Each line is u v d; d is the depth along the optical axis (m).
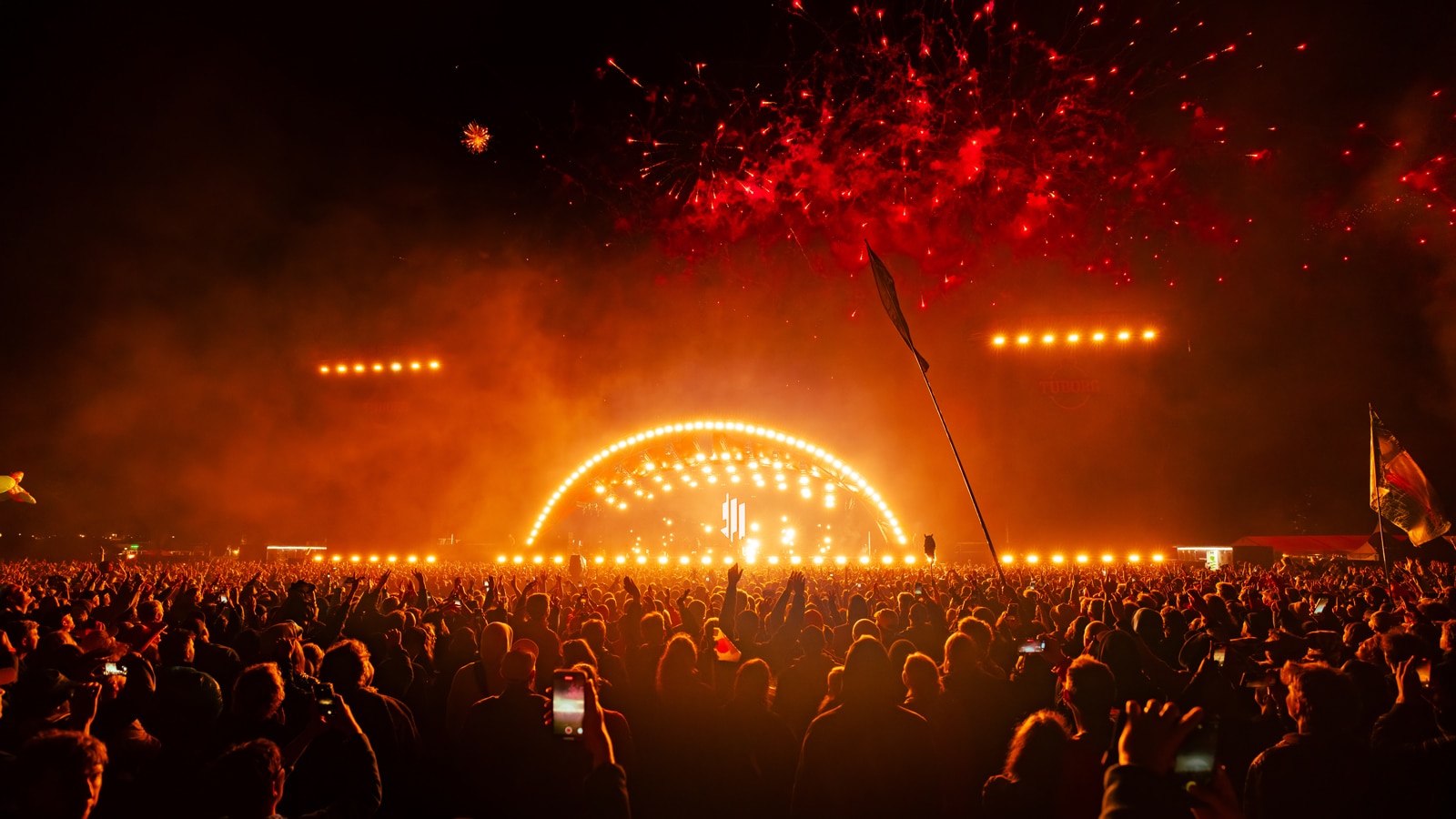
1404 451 18.19
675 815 5.93
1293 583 23.27
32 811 3.50
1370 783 4.43
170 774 4.99
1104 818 3.53
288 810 5.08
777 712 7.28
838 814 4.99
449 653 8.19
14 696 5.13
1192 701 6.31
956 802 5.66
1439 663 5.64
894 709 5.18
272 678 5.30
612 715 5.93
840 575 28.48
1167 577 28.23
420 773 6.38
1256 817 4.55
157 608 10.07
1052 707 6.53
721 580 27.89
